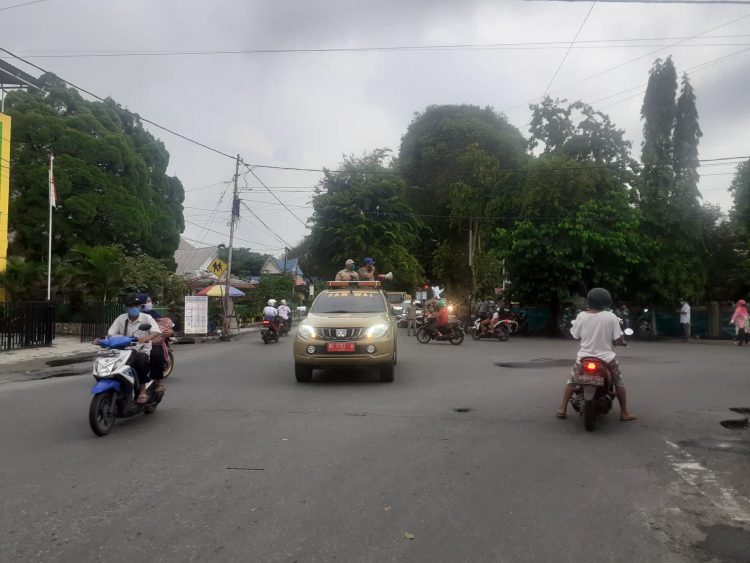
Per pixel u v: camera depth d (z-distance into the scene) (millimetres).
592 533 4250
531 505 4770
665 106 29938
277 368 13312
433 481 5324
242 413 8188
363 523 4367
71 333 23188
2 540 4055
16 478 5367
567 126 31172
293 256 72562
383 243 36875
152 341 7961
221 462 5859
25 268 21734
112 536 4125
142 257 27047
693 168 29297
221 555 3846
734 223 30953
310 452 6223
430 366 13734
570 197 26828
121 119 32938
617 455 6254
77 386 10797
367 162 38469
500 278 35312
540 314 32094
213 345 20984
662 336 29297
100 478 5371
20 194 26562
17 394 9867
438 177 45812
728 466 5945
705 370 13289
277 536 4133
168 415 8062
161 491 5027
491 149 45312
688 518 4574
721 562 3830
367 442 6637
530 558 3840
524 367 13586
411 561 3783
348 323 10656
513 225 29656
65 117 28672
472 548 3977
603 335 7660
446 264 43500
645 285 27391
